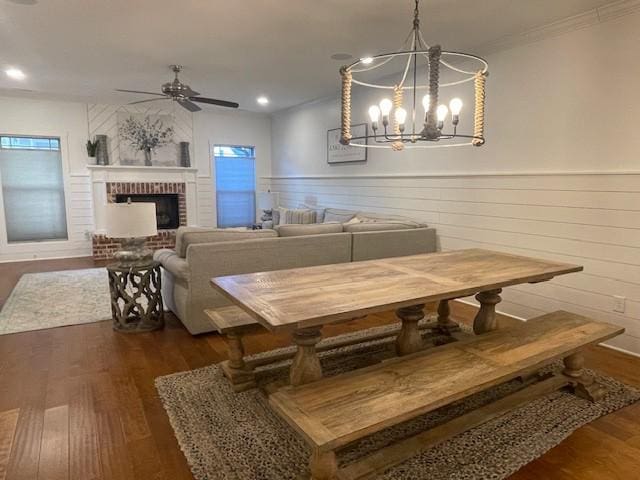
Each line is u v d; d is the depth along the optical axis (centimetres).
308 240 371
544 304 363
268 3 301
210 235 338
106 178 673
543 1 296
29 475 178
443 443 199
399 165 512
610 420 220
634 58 292
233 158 805
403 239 434
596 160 318
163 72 490
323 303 190
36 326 356
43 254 657
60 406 232
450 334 338
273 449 195
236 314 269
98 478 177
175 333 343
